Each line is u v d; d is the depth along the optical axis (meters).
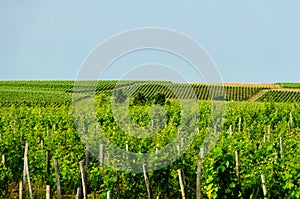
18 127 22.83
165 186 13.82
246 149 14.61
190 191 13.84
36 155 15.62
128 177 13.74
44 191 14.73
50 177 14.84
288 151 15.55
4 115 27.30
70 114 24.98
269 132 22.05
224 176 12.20
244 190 12.55
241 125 25.98
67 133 19.50
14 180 16.34
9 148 16.92
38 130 20.47
